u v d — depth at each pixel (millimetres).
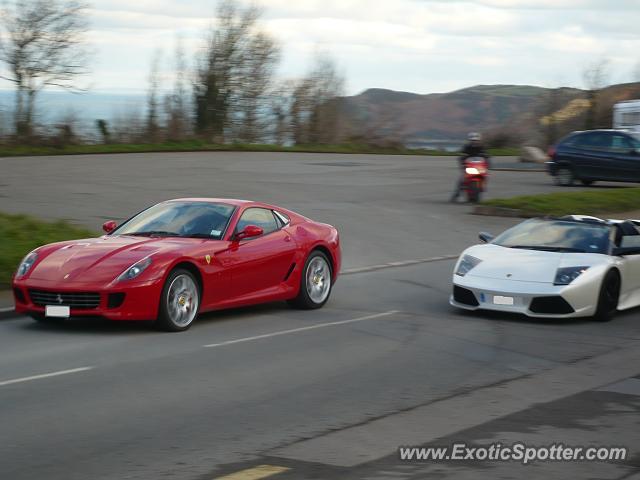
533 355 8758
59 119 39312
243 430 5949
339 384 7355
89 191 22312
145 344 8844
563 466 5312
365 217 19922
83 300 9047
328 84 51469
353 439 5793
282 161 35000
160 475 4992
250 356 8406
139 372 7590
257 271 10422
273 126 51625
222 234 10242
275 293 10766
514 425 6207
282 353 8586
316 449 5559
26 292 9250
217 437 5770
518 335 9805
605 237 11359
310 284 11328
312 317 10773
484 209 21078
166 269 9336
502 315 11125
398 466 5246
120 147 38656
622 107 32688
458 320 10703
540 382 7602
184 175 27266
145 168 29438
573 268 10609
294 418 6285
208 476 4984
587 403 6871
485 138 52094
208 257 9797
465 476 5094
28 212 18125
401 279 14000
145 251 9492
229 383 7293
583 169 27766
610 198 22703
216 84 49406
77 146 38969
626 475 5168
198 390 7027
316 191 24344
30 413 6230
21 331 9430
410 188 26188
